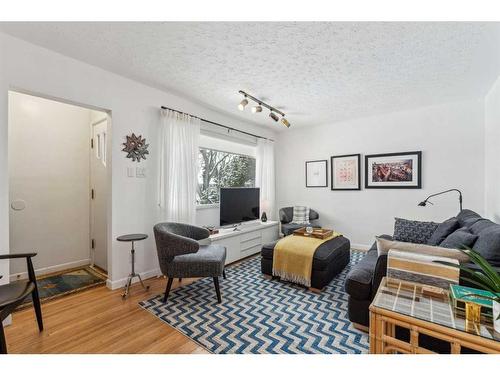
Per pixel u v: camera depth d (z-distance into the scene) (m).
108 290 2.54
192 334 1.78
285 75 2.59
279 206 5.19
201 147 3.72
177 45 2.04
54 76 2.14
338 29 1.81
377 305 1.25
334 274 2.74
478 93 3.09
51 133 3.09
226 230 3.59
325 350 1.61
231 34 1.88
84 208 3.37
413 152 3.71
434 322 1.10
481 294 1.15
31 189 2.92
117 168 2.62
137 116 2.78
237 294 2.46
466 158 3.35
